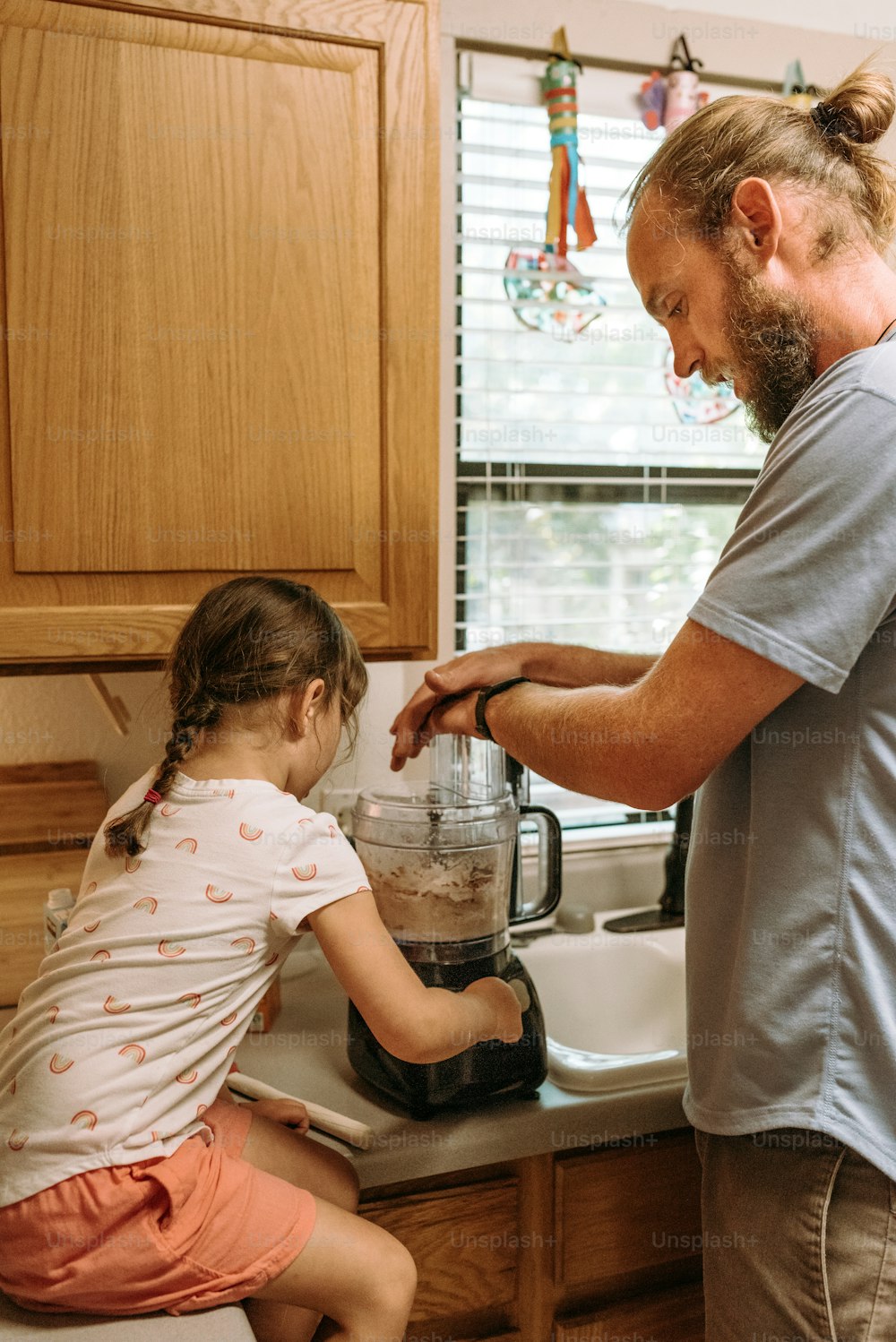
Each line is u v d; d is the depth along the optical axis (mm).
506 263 1742
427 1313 1131
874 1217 882
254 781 1052
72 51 1079
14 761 1477
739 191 930
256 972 1021
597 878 1788
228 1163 951
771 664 845
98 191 1107
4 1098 951
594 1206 1185
